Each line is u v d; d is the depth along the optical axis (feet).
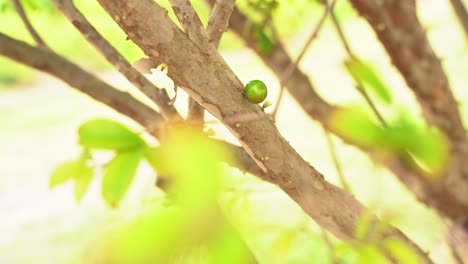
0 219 22.80
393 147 3.30
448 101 5.58
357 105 3.45
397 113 3.31
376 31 5.41
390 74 15.96
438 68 5.56
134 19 3.19
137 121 4.37
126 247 2.89
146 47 3.25
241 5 5.49
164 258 2.91
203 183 3.05
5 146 30.81
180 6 3.31
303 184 3.64
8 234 21.61
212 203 3.02
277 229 3.59
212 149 3.15
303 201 3.68
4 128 33.45
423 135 3.25
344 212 3.68
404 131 3.27
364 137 3.36
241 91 3.40
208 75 3.34
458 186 5.37
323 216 3.69
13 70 40.06
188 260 2.93
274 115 3.52
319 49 29.01
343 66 3.45
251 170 3.91
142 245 2.90
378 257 3.47
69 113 34.06
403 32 5.35
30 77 40.40
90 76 4.41
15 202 24.38
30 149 30.07
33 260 18.61
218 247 2.97
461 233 4.86
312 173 3.65
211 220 3.00
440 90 5.53
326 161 17.98
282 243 3.59
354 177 12.91
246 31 5.38
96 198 20.99
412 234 6.66
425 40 5.46
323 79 25.82
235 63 32.63
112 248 2.89
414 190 5.41
